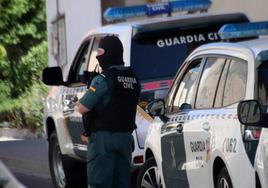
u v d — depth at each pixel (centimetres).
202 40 2417
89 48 2575
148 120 2227
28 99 5194
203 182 1812
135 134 2227
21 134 4831
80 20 4719
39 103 4959
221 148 1703
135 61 2353
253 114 1527
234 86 1739
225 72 1797
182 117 1927
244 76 1705
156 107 2047
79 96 2531
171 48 2389
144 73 2347
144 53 2359
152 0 4344
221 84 1803
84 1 4641
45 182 3166
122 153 1956
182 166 1900
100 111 1930
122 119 1941
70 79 2638
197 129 1825
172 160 1958
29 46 5822
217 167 1755
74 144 2589
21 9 5738
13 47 5803
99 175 1942
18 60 5750
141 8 2645
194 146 1842
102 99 1927
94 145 1942
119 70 1942
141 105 2262
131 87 1950
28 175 3384
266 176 1541
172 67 2364
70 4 4856
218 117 1750
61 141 2686
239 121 1561
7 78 5681
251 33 2023
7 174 1078
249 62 1692
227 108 1738
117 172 1962
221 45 1855
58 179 2803
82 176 2720
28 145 4088
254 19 3562
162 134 2014
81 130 2497
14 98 5556
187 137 1869
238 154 1636
